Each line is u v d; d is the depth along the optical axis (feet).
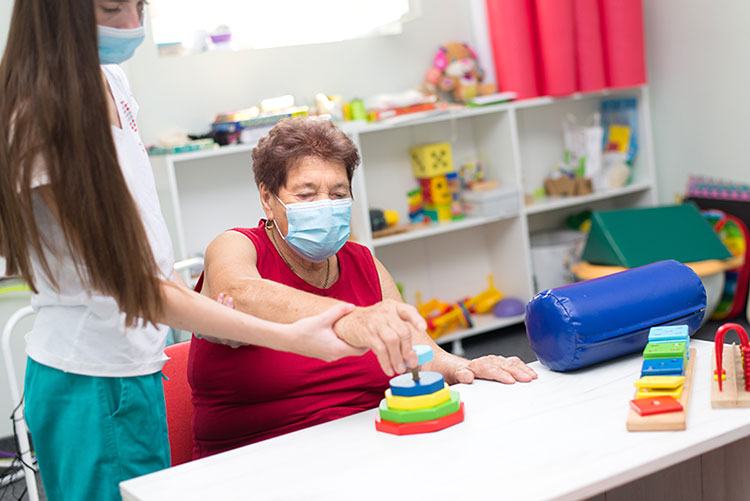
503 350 11.15
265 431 4.64
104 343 3.85
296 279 4.73
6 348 6.07
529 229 13.00
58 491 4.02
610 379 4.00
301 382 4.59
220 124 10.14
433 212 11.76
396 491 3.02
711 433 3.21
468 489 2.96
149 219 4.07
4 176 3.37
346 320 3.64
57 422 3.93
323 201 4.59
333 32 11.21
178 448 4.92
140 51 10.12
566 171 12.69
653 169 12.62
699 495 4.03
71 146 3.23
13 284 9.18
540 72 11.87
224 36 10.34
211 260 4.55
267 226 4.86
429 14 11.89
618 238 10.34
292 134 4.66
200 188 10.67
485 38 11.85
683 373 3.72
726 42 11.69
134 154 4.09
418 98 11.16
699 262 10.30
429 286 12.19
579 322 4.03
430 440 3.47
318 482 3.20
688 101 12.39
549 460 3.12
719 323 11.02
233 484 3.28
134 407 3.96
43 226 3.58
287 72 11.00
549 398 3.83
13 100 3.34
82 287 3.68
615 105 12.93
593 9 11.65
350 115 10.95
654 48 12.76
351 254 5.04
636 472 3.01
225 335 3.64
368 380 4.75
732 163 11.92
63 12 3.23
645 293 4.24
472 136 12.38
